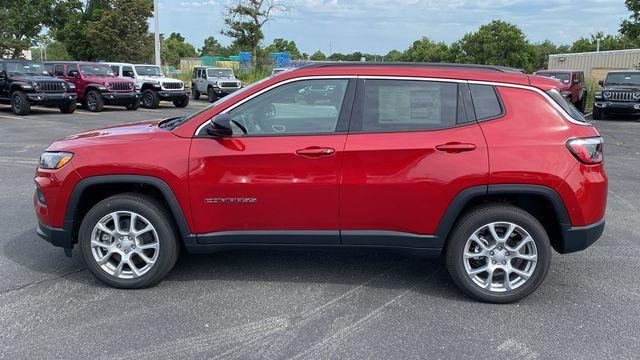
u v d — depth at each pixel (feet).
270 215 13.44
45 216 14.11
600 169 13.30
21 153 35.12
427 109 13.28
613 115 72.64
